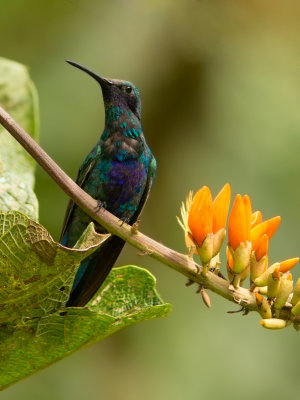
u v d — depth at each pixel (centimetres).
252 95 1166
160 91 1171
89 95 1084
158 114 1165
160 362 1015
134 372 1014
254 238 408
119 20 1177
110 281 446
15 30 1159
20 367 404
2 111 369
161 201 1126
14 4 1161
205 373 994
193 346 1022
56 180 383
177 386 991
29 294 374
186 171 1133
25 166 498
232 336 1024
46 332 391
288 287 395
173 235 1116
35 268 365
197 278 404
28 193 484
